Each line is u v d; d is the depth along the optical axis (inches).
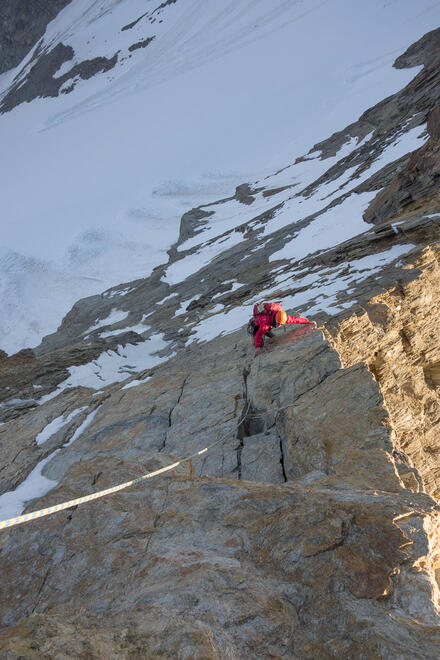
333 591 128.0
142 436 318.7
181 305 1097.4
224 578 133.3
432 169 826.8
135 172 3772.1
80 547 167.8
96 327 1381.6
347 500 164.4
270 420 285.1
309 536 145.8
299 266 857.5
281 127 3351.4
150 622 115.1
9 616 147.9
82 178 4106.8
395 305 441.7
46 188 4202.8
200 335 693.3
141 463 226.1
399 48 3718.0
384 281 471.2
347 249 700.0
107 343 823.7
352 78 3567.9
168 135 4276.6
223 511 169.6
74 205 3585.1
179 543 159.3
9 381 754.8
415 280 458.3
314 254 918.4
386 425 231.5
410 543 139.9
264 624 119.1
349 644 112.3
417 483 198.2
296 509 159.2
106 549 163.0
